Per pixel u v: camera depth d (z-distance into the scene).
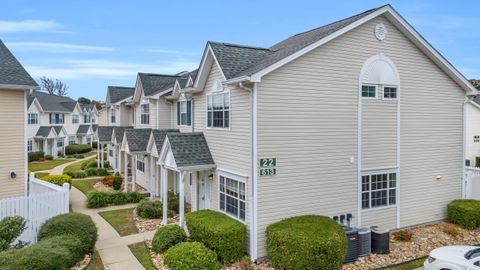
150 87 22.27
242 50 13.35
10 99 14.19
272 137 10.99
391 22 13.21
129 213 16.78
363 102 12.70
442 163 14.80
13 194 14.30
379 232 11.22
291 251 9.41
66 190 12.40
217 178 13.32
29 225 11.42
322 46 11.78
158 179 20.42
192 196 15.41
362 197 12.78
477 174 16.98
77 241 9.96
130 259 10.73
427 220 14.41
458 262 8.54
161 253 11.12
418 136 14.06
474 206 14.09
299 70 11.38
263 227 10.89
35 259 8.09
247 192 11.14
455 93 15.05
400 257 10.96
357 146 12.59
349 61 12.34
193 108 15.55
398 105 13.50
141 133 21.19
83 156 46.12
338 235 9.65
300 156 11.48
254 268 10.26
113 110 32.53
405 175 13.78
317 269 9.21
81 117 56.53
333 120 12.07
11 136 14.25
